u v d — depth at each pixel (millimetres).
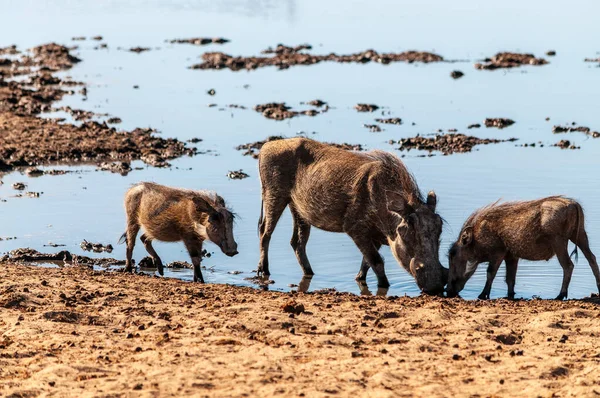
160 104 117688
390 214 47562
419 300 42656
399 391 27969
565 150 84875
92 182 77312
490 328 36469
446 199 65125
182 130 100062
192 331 35688
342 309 39594
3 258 54594
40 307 40094
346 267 53719
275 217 53094
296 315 38250
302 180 51406
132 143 92562
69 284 45344
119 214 66125
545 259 46031
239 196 70062
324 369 30250
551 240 44562
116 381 29141
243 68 152250
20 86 134875
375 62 154125
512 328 36688
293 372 29969
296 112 108438
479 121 101125
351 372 29766
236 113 109938
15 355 32719
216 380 29141
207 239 48719
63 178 79312
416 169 76750
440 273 45688
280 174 52531
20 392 28344
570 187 68688
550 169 76000
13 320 37625
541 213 44438
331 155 50938
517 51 158625
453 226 58125
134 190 51375
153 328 36156
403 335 35156
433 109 109312
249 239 59969
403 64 150375
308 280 51094
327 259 55438
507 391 28031
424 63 150500
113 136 96000
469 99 115688
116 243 59219
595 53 153625
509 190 67938
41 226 62781
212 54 159625
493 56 151625
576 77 130500
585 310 39125
